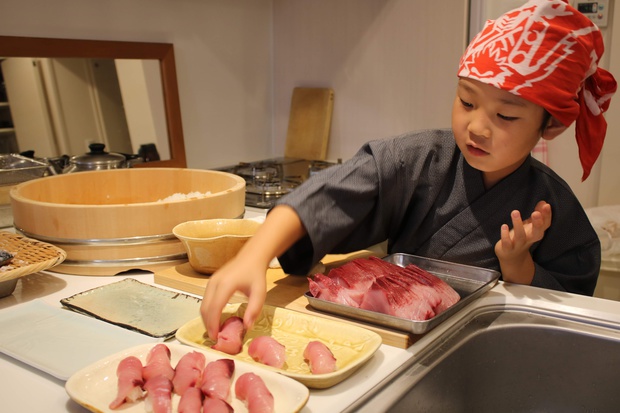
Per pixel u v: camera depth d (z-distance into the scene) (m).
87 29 1.75
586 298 0.85
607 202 1.84
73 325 0.77
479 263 1.00
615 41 1.72
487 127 0.81
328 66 2.25
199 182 1.33
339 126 2.27
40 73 1.65
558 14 0.80
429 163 0.99
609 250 1.60
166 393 0.56
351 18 2.14
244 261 0.74
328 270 0.96
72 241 0.99
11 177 1.29
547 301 0.84
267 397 0.55
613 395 0.76
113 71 1.82
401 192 0.98
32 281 0.97
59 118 1.71
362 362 0.63
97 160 1.57
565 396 0.79
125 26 1.85
